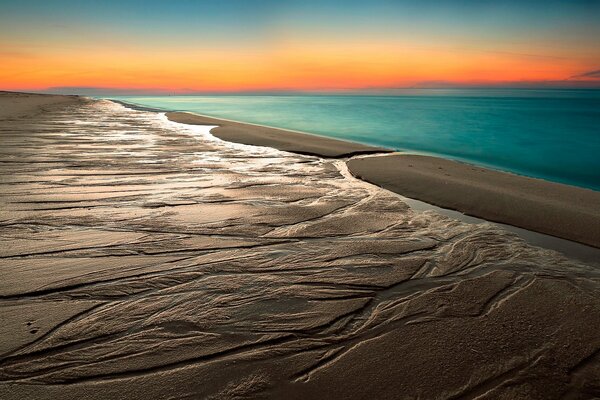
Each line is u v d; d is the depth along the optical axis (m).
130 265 3.56
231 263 3.71
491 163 11.02
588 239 4.52
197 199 5.69
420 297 3.21
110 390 2.07
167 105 45.34
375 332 2.71
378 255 4.03
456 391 2.16
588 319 2.92
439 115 29.00
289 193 6.23
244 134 13.98
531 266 3.84
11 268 3.39
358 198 6.07
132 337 2.54
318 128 20.39
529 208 5.56
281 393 2.11
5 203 5.14
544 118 25.03
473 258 4.01
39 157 8.22
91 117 19.31
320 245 4.23
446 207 5.73
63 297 2.98
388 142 15.08
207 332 2.64
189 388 2.12
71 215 4.79
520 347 2.56
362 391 2.14
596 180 9.16
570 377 2.30
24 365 2.23
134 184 6.36
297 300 3.11
